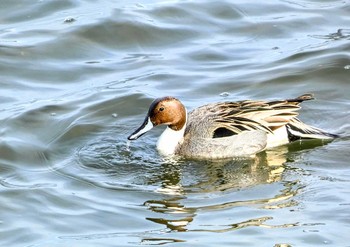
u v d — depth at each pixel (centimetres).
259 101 1675
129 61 1989
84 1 2220
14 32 2086
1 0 2198
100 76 1927
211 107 1686
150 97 1816
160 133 1720
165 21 2133
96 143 1652
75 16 2148
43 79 1917
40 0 2211
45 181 1510
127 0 2233
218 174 1542
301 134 1647
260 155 1616
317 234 1302
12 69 1945
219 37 2084
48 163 1580
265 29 2111
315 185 1466
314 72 1897
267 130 1628
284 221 1345
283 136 1639
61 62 1983
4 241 1327
